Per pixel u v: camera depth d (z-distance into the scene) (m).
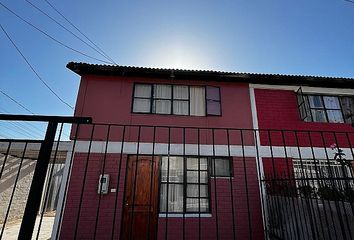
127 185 5.52
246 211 5.56
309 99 7.09
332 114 6.96
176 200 5.62
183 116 6.30
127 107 6.23
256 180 5.83
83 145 5.64
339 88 7.12
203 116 6.39
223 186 5.75
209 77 6.64
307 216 3.71
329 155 6.29
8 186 7.73
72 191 5.26
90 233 5.05
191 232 5.33
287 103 6.82
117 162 5.62
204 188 5.79
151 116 6.19
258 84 6.93
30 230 1.65
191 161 5.97
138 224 5.30
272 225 4.98
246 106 6.64
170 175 5.80
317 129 6.57
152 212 5.40
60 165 11.09
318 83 6.83
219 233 5.37
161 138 5.98
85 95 6.18
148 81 6.64
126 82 6.52
